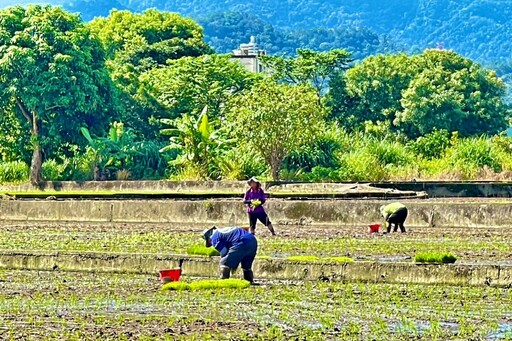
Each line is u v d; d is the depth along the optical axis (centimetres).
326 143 13612
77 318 3950
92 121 15325
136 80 16862
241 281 4825
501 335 3609
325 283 4947
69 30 15088
